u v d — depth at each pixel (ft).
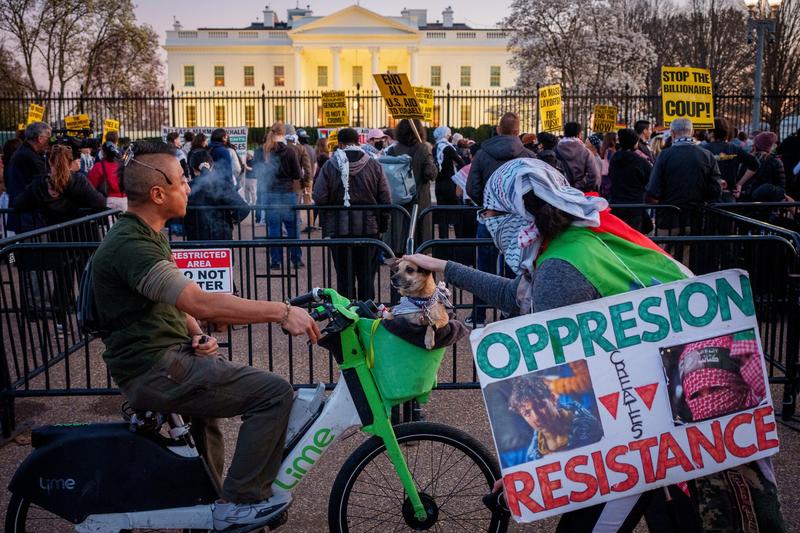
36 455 8.81
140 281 8.09
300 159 36.32
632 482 7.68
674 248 18.11
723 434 7.70
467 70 200.95
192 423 8.99
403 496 11.00
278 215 30.55
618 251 8.02
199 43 199.62
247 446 8.74
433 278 9.41
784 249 15.79
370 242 14.94
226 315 8.25
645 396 7.64
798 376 15.05
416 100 28.84
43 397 16.75
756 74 46.19
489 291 8.94
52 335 21.57
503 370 7.61
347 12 195.52
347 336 8.90
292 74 201.77
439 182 32.71
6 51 115.85
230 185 26.37
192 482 8.96
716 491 8.04
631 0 138.31
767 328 16.72
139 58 122.31
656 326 7.63
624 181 26.61
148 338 8.45
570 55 125.29
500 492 9.21
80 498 8.84
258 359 18.83
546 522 11.18
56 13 115.03
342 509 9.28
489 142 22.50
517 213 8.01
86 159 41.70
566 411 7.60
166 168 8.44
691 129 23.24
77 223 19.20
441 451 11.59
